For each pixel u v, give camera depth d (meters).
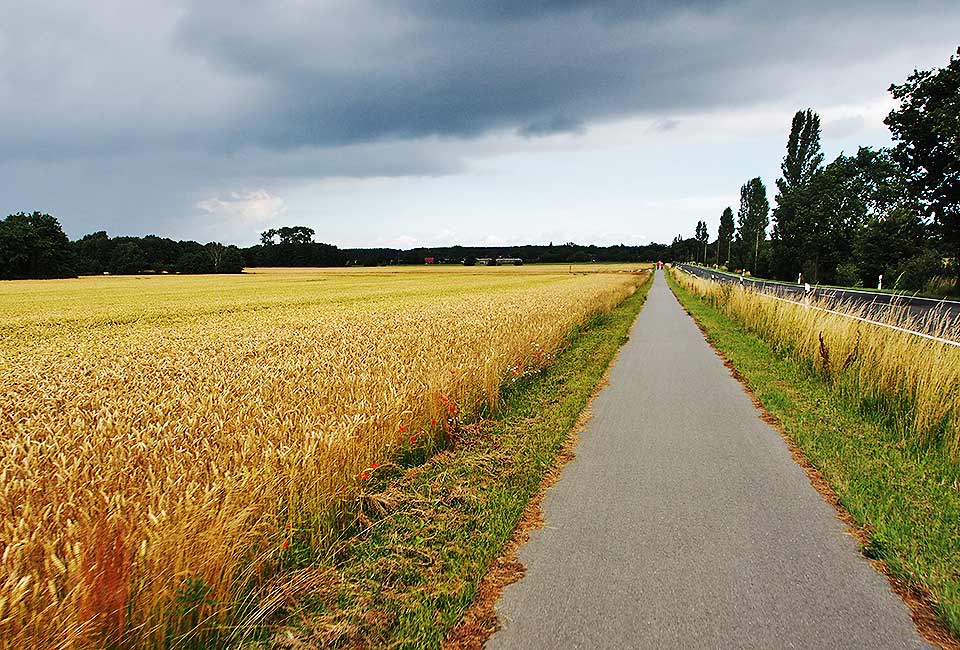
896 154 31.52
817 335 10.51
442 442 6.30
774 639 2.98
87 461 3.78
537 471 5.52
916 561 3.70
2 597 2.38
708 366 11.80
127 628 2.78
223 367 8.09
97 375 8.00
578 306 19.20
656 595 3.41
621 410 8.11
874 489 4.91
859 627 3.08
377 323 14.72
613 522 4.45
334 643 2.99
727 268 113.44
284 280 68.81
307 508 3.97
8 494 3.34
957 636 2.99
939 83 29.19
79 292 43.38
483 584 3.58
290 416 5.11
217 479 3.57
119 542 2.86
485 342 10.04
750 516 4.53
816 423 7.05
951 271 33.03
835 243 60.22
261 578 3.46
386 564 3.76
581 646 2.95
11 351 12.03
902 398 6.96
